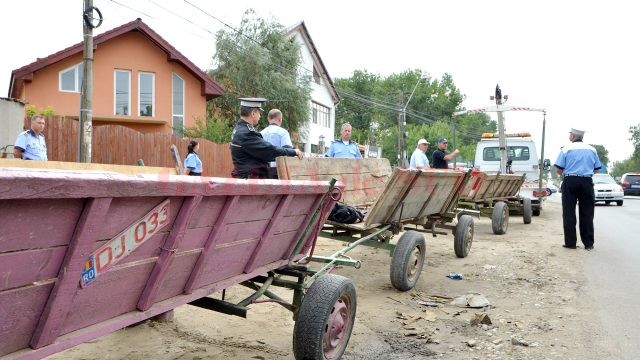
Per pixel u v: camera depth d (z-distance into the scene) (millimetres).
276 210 3568
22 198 1687
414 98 86250
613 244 10875
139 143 15969
